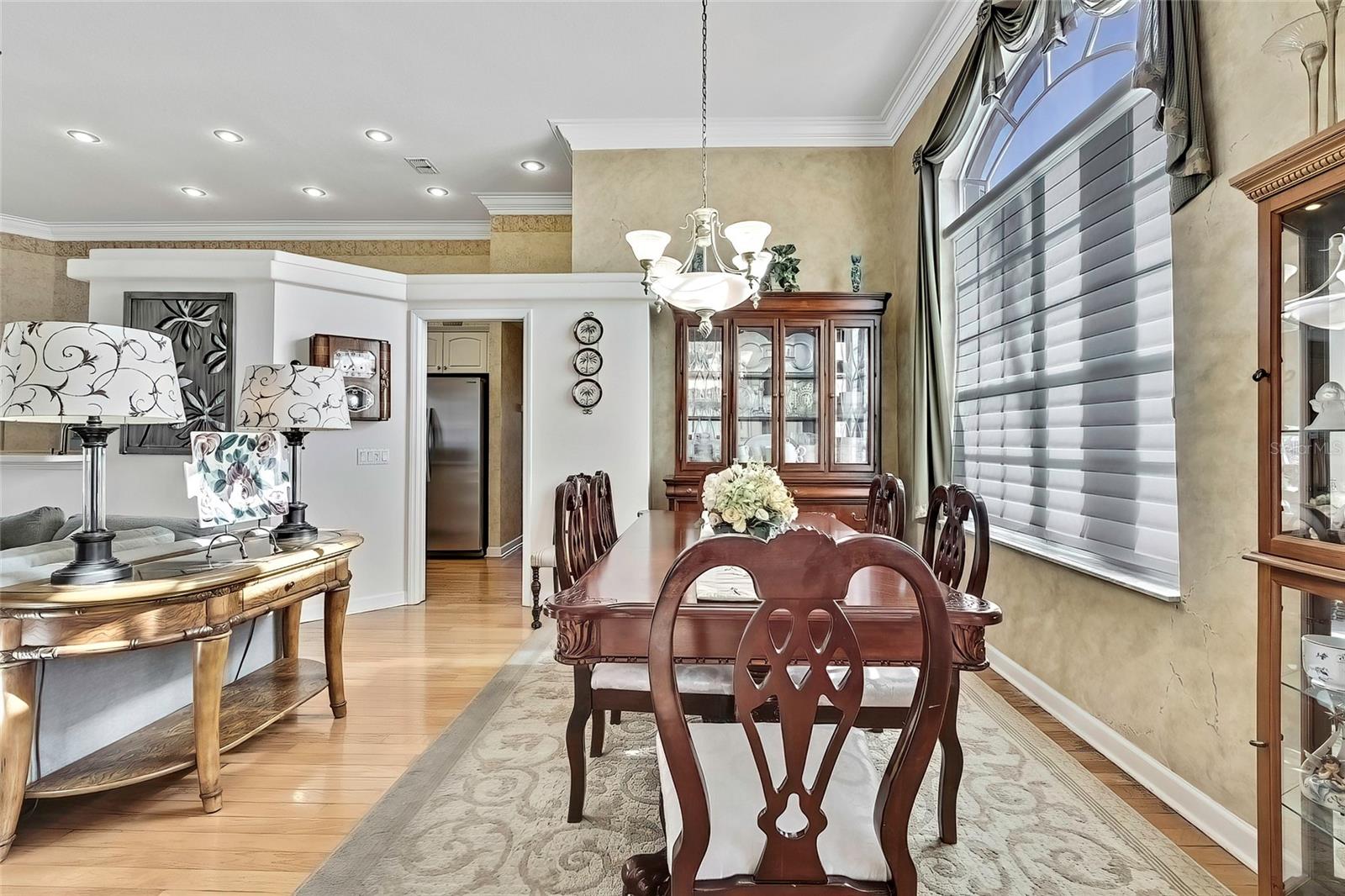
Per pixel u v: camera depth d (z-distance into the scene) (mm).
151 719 2078
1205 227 1729
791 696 949
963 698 2643
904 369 4008
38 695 1759
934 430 3354
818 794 965
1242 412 1622
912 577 929
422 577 4422
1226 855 1633
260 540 2381
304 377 2406
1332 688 1173
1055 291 2602
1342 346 1111
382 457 4258
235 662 2488
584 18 3182
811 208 4273
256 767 2107
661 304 2521
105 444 1726
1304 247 1166
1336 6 1209
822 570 928
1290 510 1201
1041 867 1581
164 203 5504
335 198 5418
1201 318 1748
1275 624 1237
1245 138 1590
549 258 5469
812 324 3846
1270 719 1245
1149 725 1956
